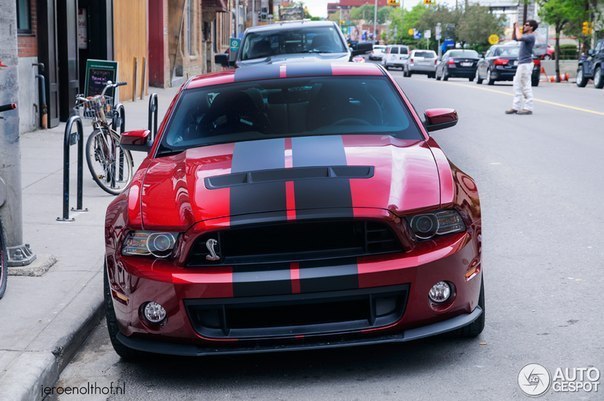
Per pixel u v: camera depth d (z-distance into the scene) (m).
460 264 4.34
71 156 12.09
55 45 15.55
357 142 5.23
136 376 4.59
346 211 4.25
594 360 4.46
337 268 4.17
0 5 5.91
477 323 4.70
